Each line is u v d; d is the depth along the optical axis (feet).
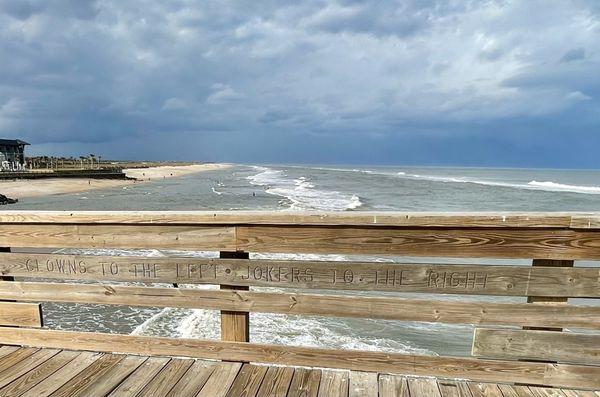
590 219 6.16
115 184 175.22
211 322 20.25
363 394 6.78
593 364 6.65
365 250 6.95
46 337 8.32
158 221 7.41
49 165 264.31
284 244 7.20
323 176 254.68
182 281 7.60
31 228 7.90
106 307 23.22
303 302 7.27
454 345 18.57
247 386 7.02
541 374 6.80
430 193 118.21
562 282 6.50
